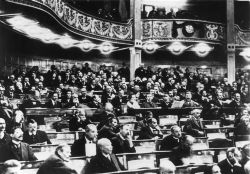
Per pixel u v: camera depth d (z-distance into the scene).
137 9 23.67
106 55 24.55
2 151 7.31
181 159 8.41
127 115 13.84
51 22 17.28
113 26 22.66
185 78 21.16
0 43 18.36
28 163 6.98
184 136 8.56
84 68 20.66
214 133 11.45
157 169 7.25
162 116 13.38
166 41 24.02
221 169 8.06
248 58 26.31
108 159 7.32
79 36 20.55
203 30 24.59
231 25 25.00
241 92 18.94
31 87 16.27
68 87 16.30
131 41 23.39
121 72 22.78
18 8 14.59
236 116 13.71
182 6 27.28
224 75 25.17
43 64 21.81
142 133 10.49
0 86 13.21
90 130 8.09
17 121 9.06
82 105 14.09
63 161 6.55
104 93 15.54
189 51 26.30
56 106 13.88
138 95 17.00
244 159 8.05
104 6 24.81
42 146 8.30
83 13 20.45
